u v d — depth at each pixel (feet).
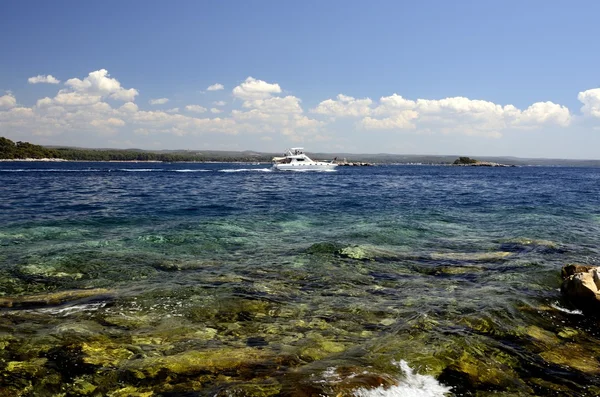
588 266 32.42
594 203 98.17
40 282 31.99
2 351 19.89
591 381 18.12
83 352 19.94
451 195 124.77
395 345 21.04
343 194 127.03
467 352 20.44
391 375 17.71
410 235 53.31
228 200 103.71
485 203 97.76
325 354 20.06
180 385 17.11
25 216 68.44
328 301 28.45
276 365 18.66
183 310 26.30
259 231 56.18
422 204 95.04
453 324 24.11
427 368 18.66
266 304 27.63
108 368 18.47
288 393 15.70
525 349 21.13
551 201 103.24
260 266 37.50
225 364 18.72
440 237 52.19
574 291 27.76
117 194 118.93
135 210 79.36
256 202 98.68
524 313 26.14
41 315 24.95
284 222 65.10
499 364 19.47
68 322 23.81
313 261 39.29
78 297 28.40
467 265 38.47
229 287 31.07
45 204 88.07
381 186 175.32
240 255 41.83
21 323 23.56
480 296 29.40
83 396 16.53
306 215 73.97
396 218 69.26
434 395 16.56
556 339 22.56
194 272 35.40
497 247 46.09
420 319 24.77
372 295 29.89
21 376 17.72
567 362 19.88
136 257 40.01
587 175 355.36
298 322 24.63
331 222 65.16
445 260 40.22
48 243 45.93
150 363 18.81
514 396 16.80
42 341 21.08
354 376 17.17
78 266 36.45
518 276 34.53
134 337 21.98
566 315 25.99
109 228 56.90
